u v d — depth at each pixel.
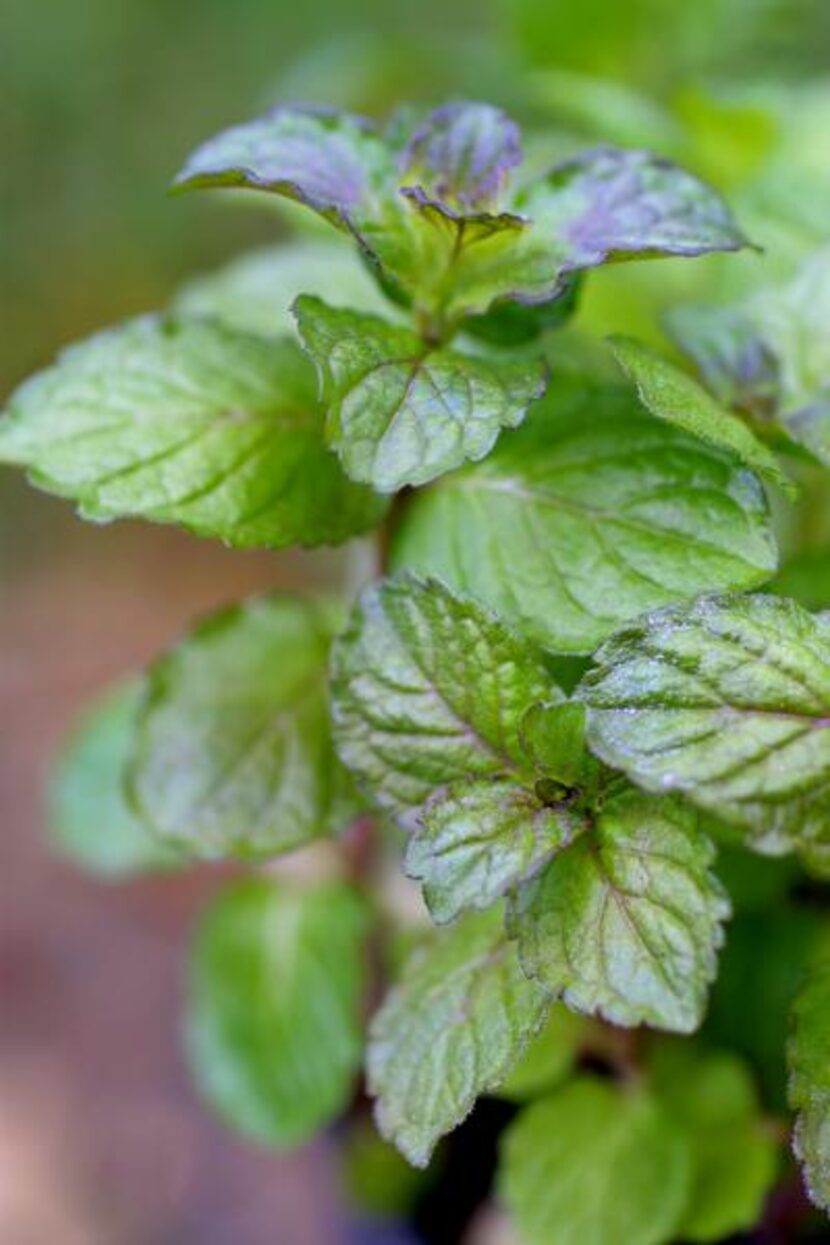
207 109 0.81
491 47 0.55
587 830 0.36
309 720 0.41
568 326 0.42
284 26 0.80
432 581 0.36
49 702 0.68
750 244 0.37
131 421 0.39
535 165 0.45
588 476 0.38
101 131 0.80
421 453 0.36
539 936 0.36
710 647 0.35
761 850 0.35
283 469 0.39
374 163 0.38
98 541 0.75
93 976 0.60
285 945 0.45
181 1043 0.58
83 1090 0.57
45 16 0.79
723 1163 0.41
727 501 0.37
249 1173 0.55
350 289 0.43
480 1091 0.35
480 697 0.36
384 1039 0.37
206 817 0.40
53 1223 0.54
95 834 0.46
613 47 0.52
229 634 0.41
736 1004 0.43
